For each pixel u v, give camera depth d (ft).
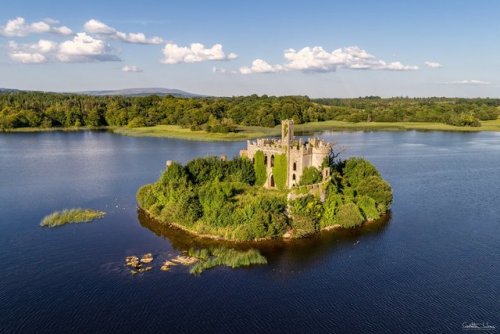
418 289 244.01
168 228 334.65
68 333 200.54
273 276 255.09
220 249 288.92
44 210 387.55
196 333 201.36
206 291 237.04
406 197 440.86
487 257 288.30
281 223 311.68
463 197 442.91
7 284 244.63
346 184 389.19
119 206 399.65
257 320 211.82
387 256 286.25
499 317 217.97
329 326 208.54
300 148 372.58
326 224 335.26
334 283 248.93
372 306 225.97
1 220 358.02
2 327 204.33
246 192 383.86
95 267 265.13
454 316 218.18
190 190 354.95
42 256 282.97
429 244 308.60
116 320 210.18
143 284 243.60
